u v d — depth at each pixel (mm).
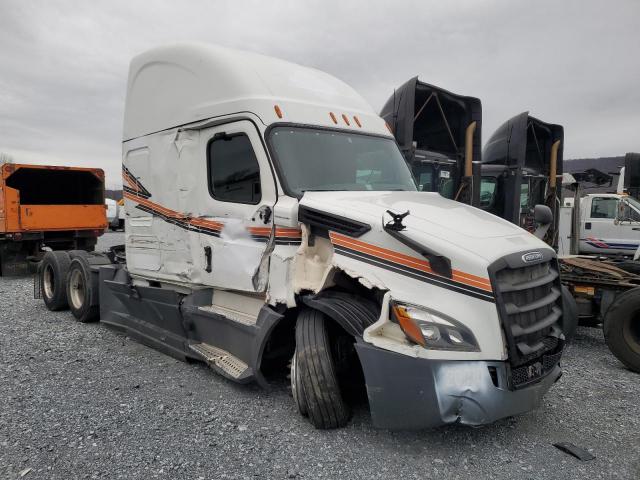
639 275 6754
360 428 4008
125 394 4738
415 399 3395
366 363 3549
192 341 5469
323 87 5418
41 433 3932
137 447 3725
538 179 13156
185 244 5438
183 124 5391
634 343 5594
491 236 3818
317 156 4762
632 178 14219
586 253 14367
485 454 3652
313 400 3879
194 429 4016
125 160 6391
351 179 4883
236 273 4770
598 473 3422
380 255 3764
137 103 6117
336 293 4062
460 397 3332
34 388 4871
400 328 3523
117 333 7066
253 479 3316
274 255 4348
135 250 6309
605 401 4699
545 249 4059
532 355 3688
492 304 3426
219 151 5043
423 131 11156
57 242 13500
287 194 4414
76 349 6234
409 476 3361
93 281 7570
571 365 5852
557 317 4055
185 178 5406
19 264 13305
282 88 4957
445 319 3439
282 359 5059
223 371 4680
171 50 5566
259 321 4371
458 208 4449
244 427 4043
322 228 4121
